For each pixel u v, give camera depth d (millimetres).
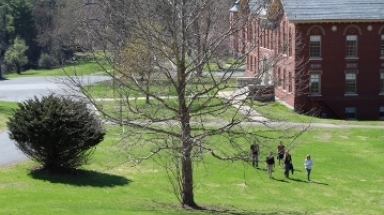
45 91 98500
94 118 43344
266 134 57844
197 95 34562
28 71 137625
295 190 46438
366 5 84000
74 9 67500
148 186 43719
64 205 32781
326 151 60875
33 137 42344
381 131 71000
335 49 83438
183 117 34000
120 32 35031
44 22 137000
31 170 44656
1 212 29375
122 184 43656
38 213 29406
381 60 84500
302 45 73125
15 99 92125
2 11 144500
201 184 46438
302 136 66938
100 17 44438
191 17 35094
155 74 41250
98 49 43219
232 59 43344
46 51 141875
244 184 47281
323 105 83875
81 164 45688
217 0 37375
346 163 56219
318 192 46094
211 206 37406
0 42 143750
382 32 84062
